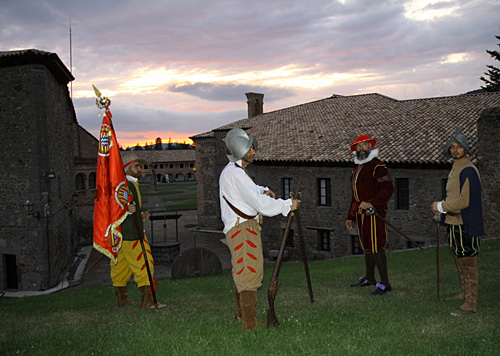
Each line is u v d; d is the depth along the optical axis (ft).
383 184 23.62
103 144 22.50
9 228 74.84
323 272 40.01
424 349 12.92
